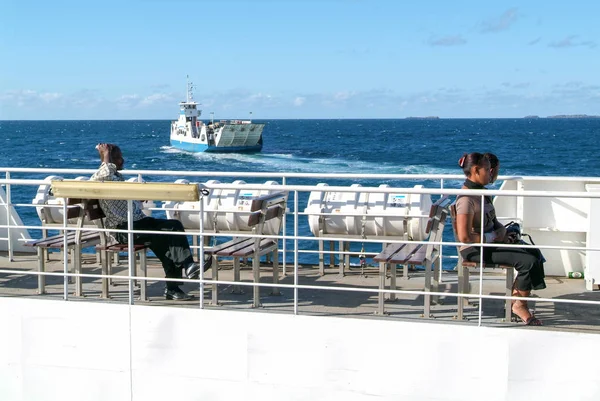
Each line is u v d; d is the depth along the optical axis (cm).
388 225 757
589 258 678
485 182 564
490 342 500
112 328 554
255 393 536
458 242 560
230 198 795
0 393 577
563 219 743
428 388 510
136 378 554
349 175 757
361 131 18112
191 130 9319
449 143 11288
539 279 546
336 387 523
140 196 541
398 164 7338
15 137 14938
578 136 13800
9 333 573
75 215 635
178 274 624
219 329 536
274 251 643
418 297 639
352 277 755
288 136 14512
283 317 525
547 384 495
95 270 782
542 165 7131
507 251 547
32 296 625
